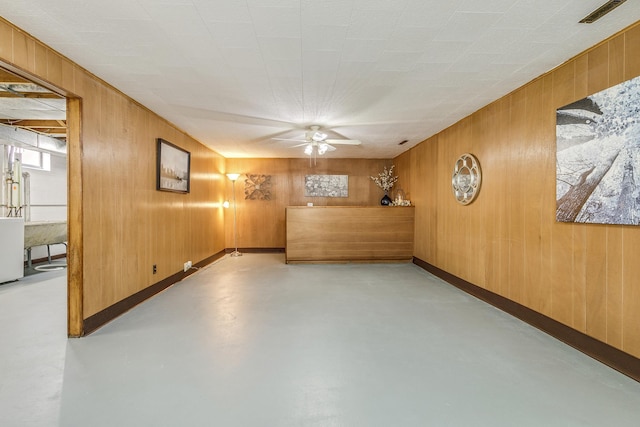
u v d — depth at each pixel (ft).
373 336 8.86
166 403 5.77
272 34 7.26
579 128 8.02
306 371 6.93
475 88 10.46
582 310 8.04
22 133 18.43
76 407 5.65
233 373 6.82
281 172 25.25
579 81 8.11
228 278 16.15
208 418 5.36
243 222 25.14
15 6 6.15
